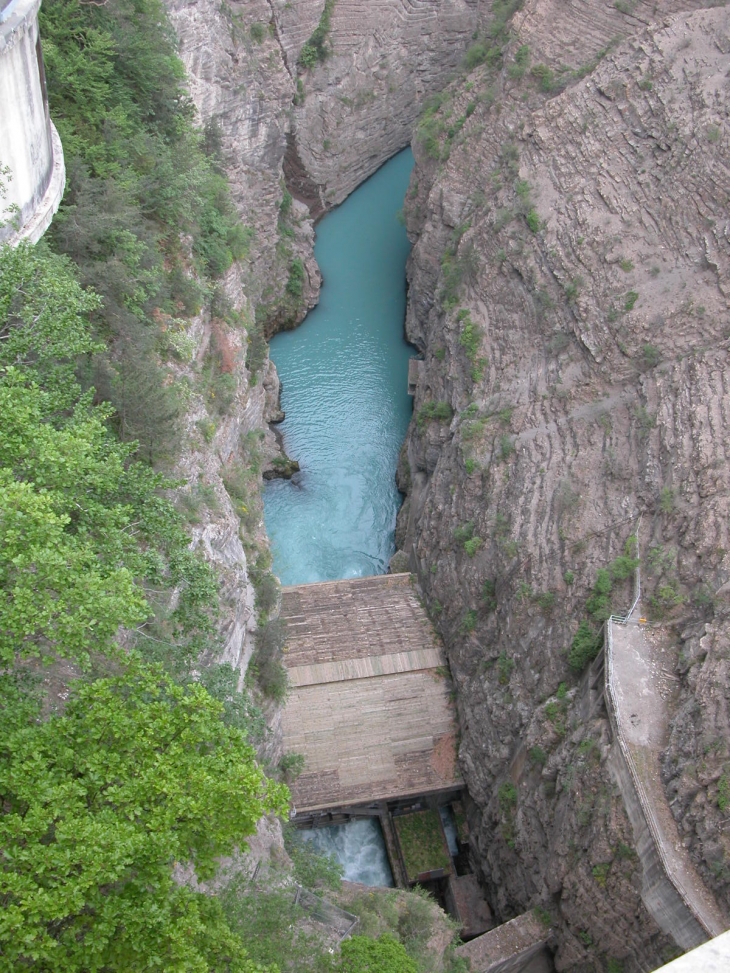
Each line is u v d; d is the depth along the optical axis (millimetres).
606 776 32062
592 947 32344
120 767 14602
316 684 40750
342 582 46125
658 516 37562
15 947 12789
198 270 37969
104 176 32562
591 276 46500
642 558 36906
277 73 55188
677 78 48750
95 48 32750
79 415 20047
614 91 50656
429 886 39844
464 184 57094
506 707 38344
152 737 15062
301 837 37812
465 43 71938
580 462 41531
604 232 47125
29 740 14641
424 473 51688
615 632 35000
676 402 40031
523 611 39094
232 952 14953
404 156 74812
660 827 29859
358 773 38906
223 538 32438
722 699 30641
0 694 15844
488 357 49469
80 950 13461
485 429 45719
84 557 15891
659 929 29594
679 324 42656
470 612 41688
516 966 34688
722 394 38750
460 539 43344
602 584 36469
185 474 31703
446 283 53844
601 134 50281
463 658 41312
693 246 44625
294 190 65000
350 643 42500
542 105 54562
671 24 50375
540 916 34625
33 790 13906
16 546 15219
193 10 45656
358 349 61625
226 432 38469
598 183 48844
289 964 22156
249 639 35719
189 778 14547
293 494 53688
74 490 18156
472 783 39406
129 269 30672
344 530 53062
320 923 27469
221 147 49500
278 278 60000
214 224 40375
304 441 56531
